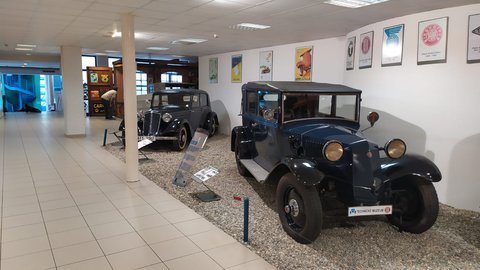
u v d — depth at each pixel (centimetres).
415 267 315
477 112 443
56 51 1245
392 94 538
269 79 970
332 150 338
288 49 902
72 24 644
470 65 444
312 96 451
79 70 1027
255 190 530
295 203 361
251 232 377
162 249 334
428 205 365
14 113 1978
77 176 599
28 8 516
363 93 600
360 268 312
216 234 370
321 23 609
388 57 543
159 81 1438
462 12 448
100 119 1602
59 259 313
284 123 439
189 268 301
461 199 464
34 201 468
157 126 816
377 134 565
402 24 518
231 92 1130
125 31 552
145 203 463
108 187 535
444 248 353
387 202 367
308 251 338
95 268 299
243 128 600
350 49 656
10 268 297
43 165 680
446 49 465
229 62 1132
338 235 377
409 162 369
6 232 369
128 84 551
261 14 547
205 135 550
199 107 984
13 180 570
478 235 384
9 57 1439
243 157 583
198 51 1128
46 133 1126
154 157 768
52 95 2309
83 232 371
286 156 408
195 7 506
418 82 500
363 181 344
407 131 518
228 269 300
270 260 319
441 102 475
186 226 389
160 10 524
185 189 531
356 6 478
